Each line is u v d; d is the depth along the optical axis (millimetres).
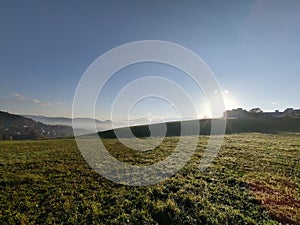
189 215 14008
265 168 24391
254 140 47344
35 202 16031
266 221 13484
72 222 13500
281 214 14258
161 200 16047
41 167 25781
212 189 17969
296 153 32156
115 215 14211
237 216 13906
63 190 18234
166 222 13523
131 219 13711
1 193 17891
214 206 15086
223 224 13156
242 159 28500
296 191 18031
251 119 92938
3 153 36125
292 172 23062
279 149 35375
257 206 15242
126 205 15383
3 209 15141
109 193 17531
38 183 20031
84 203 15734
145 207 15055
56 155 33562
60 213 14555
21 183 20094
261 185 19078
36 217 14109
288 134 61250
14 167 26016
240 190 17953
